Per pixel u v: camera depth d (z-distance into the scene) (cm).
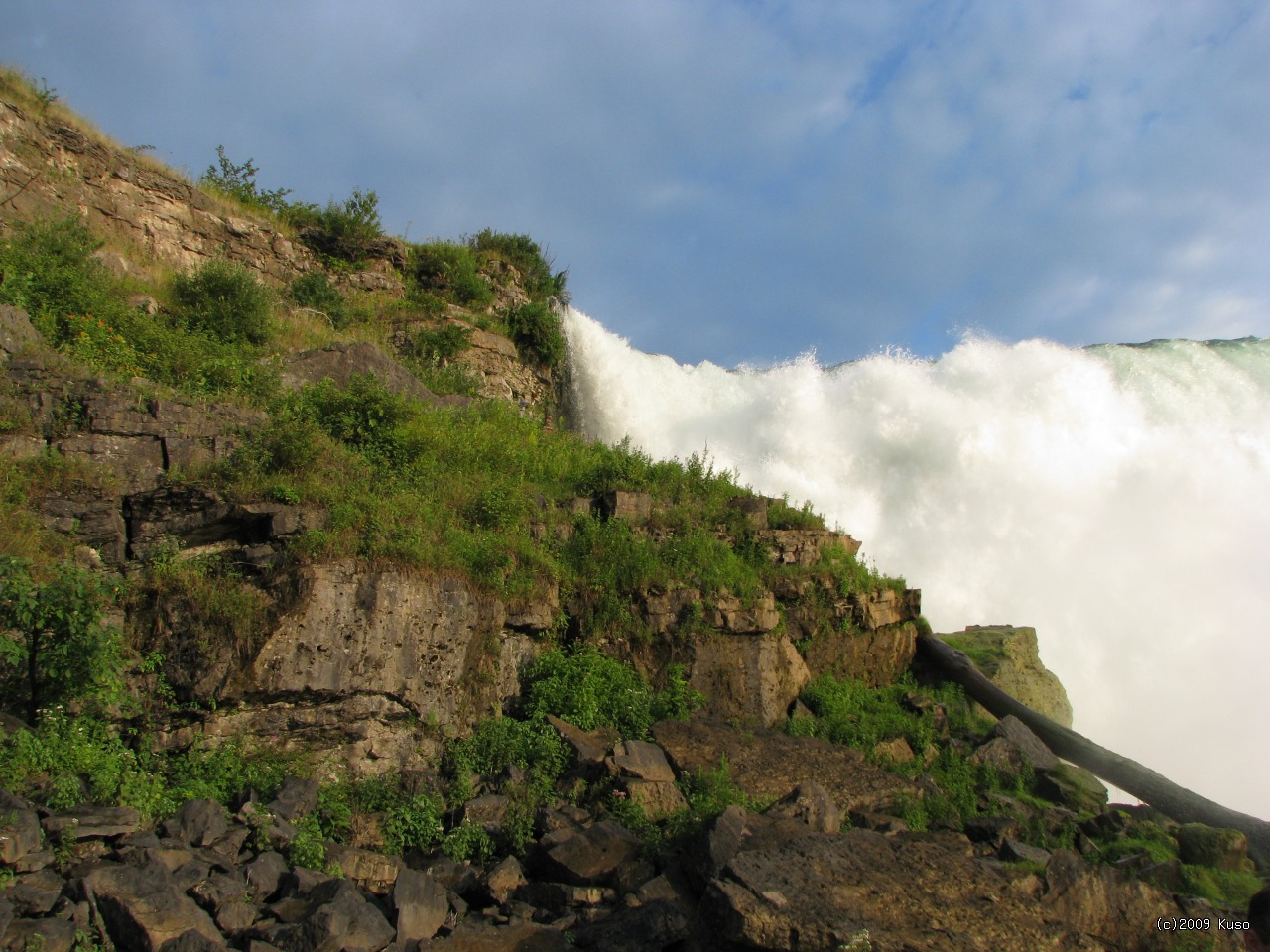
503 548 1356
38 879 718
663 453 2850
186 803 888
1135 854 1271
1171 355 3394
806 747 1330
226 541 1148
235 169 2602
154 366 1415
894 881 914
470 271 2662
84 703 952
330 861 890
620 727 1299
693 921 862
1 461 1047
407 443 1455
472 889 938
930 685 1739
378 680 1121
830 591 1645
